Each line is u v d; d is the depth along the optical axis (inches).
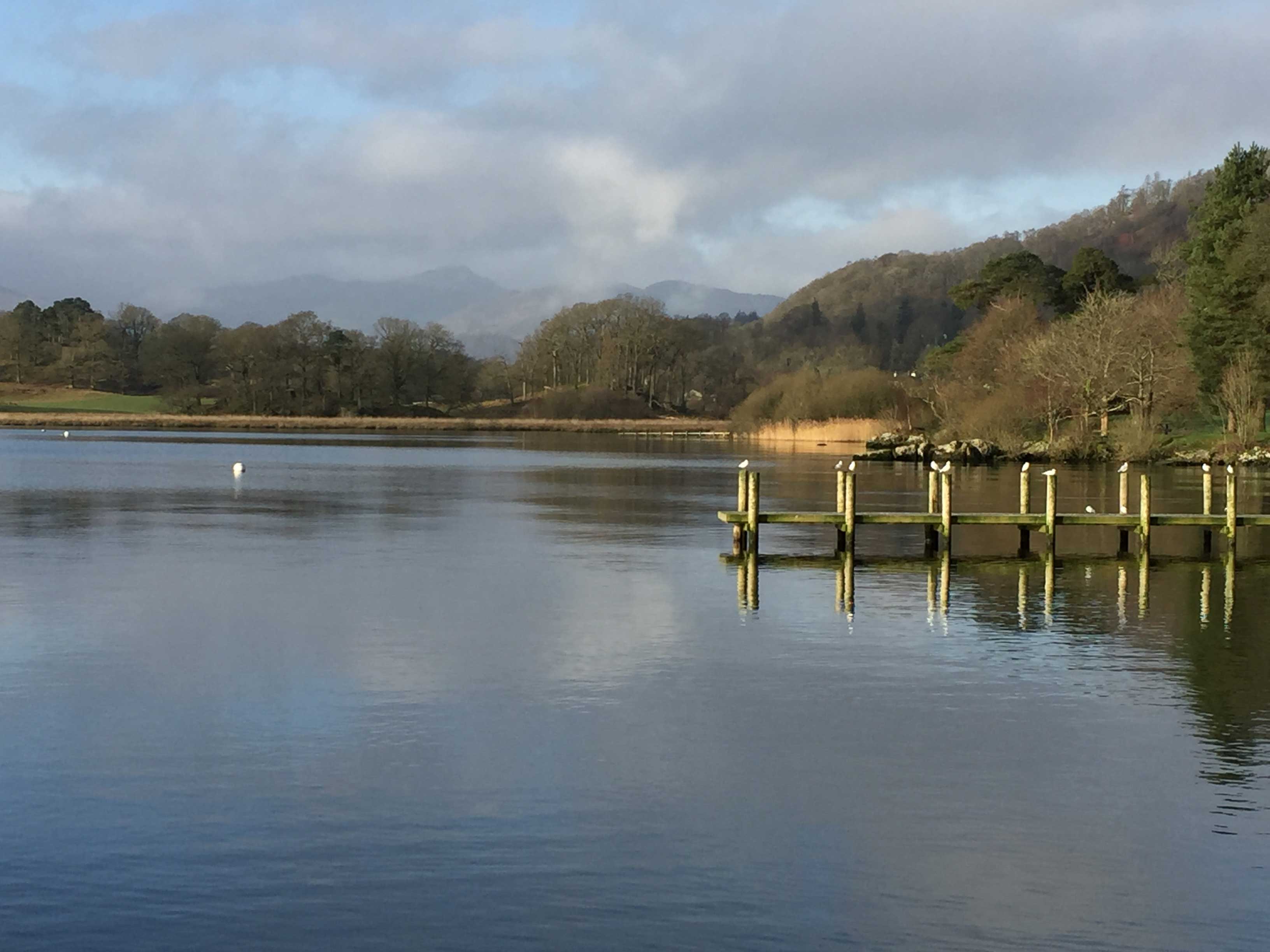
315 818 519.5
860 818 524.1
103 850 486.3
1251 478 2979.8
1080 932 425.1
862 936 420.8
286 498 2138.3
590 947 412.2
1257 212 3543.3
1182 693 730.8
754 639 889.5
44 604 1016.2
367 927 424.8
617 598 1066.1
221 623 938.7
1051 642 882.8
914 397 5098.4
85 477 2687.0
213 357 7824.8
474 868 471.2
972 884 460.4
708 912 437.4
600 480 2721.5
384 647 850.8
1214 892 455.8
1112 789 561.0
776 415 5374.0
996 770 588.1
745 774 578.9
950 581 1187.9
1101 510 2041.1
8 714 675.4
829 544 1509.6
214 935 419.2
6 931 420.8
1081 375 4047.7
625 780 568.7
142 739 629.3
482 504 2037.4
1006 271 5979.3
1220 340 3686.0
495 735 637.9
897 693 729.6
